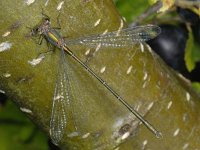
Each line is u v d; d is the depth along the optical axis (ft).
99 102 0.71
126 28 0.71
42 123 0.71
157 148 0.74
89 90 0.70
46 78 0.68
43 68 0.68
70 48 0.69
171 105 0.75
